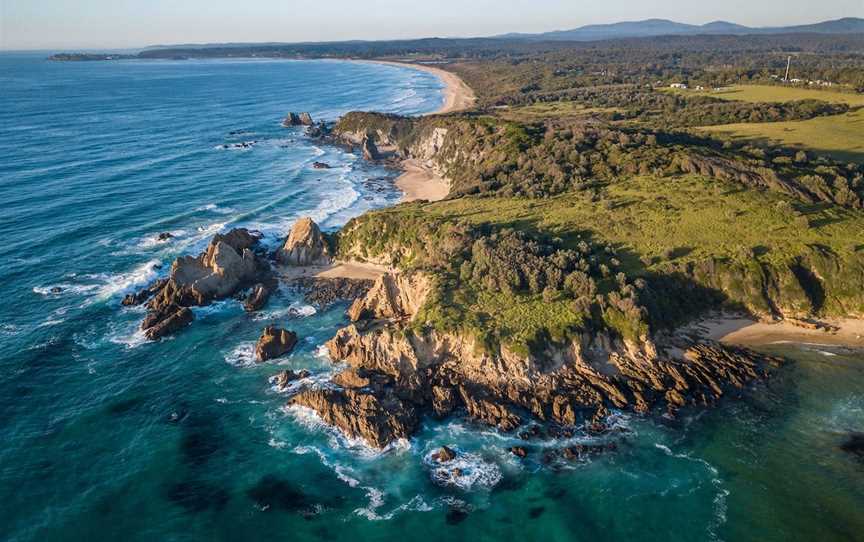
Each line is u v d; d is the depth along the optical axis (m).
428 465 50.12
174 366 64.31
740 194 84.69
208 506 46.56
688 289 68.75
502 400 55.97
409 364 59.31
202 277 78.88
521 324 60.41
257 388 60.47
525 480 48.47
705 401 56.12
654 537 43.12
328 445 52.56
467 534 44.06
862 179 88.38
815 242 73.62
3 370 62.31
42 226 99.56
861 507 44.66
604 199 88.06
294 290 82.25
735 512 44.75
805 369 60.41
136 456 51.38
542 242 76.38
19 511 45.62
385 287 72.06
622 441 52.00
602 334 61.38
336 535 44.19
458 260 73.31
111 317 73.69
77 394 59.28
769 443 51.31
